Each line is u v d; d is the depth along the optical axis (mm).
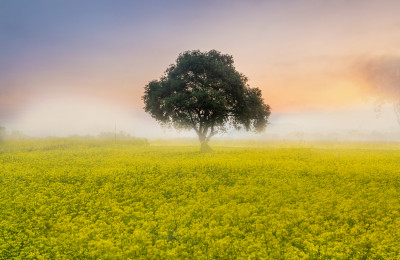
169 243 9172
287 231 10117
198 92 39812
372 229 10297
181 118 40750
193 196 15141
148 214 11852
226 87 41688
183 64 43125
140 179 19594
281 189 15719
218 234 9664
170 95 42906
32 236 9914
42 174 21625
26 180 19734
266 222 10773
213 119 41812
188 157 32469
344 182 17781
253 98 44531
